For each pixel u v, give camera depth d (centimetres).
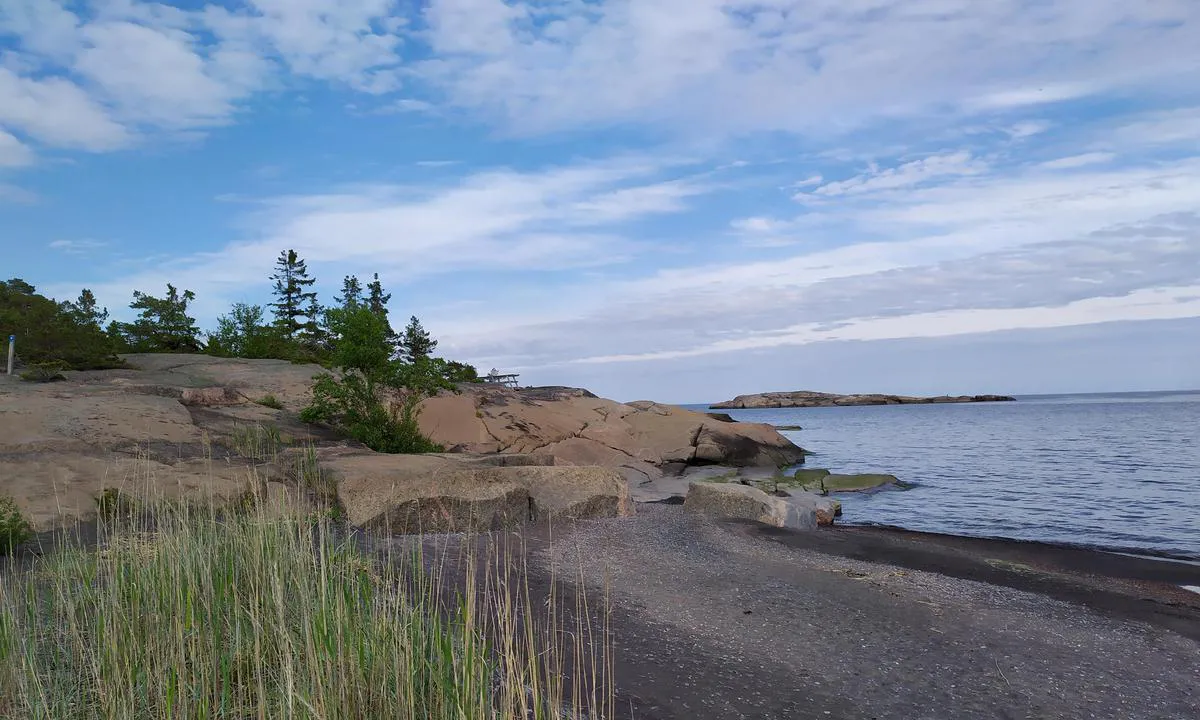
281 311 6388
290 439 2106
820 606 1002
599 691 669
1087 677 779
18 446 1588
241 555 789
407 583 910
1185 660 846
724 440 3650
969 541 1762
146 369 2894
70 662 604
